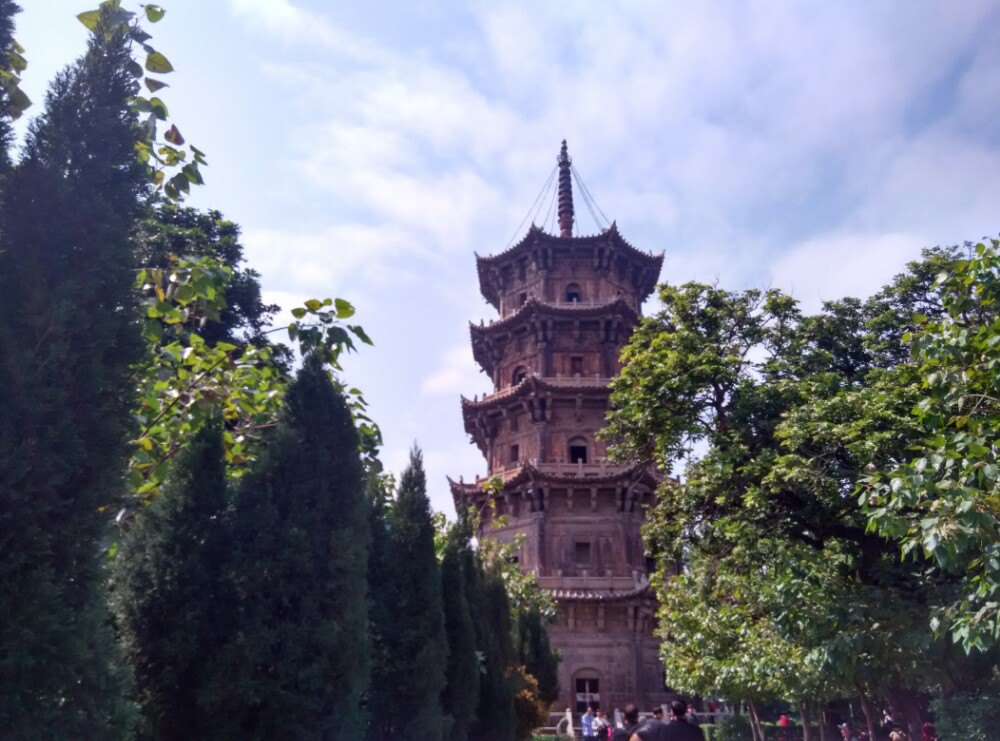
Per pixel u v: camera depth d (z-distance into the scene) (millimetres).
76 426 10023
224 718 13523
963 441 14961
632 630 59094
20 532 9391
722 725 52250
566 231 72125
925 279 31891
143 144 14008
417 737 19781
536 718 32531
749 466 25234
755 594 28672
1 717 8891
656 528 29828
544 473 59594
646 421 28578
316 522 15016
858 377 30391
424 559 21484
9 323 9914
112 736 9977
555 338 64250
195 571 14250
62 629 9328
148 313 15477
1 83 11289
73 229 10711
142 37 13242
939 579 22141
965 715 22031
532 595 49062
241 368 18484
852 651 21594
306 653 14078
